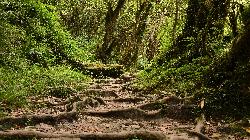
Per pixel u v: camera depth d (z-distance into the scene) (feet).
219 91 34.37
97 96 40.50
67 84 46.16
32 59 49.34
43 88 39.75
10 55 44.14
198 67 41.86
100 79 60.59
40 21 59.62
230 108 33.06
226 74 35.68
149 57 112.68
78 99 36.47
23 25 54.49
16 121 26.86
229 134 28.30
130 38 114.32
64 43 64.03
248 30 34.40
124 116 32.32
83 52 79.25
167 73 44.19
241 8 40.45
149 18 108.17
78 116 30.58
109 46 97.91
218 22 44.47
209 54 42.83
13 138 23.47
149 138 25.13
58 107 34.32
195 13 48.62
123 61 110.52
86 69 66.03
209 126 29.96
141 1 108.99
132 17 116.57
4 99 31.68
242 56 35.29
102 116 32.12
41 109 32.94
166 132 27.73
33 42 52.54
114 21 97.55
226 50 38.88
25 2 58.13
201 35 45.14
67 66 57.82
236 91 34.09
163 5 101.86
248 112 32.55
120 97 40.52
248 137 27.63
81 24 123.85
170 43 53.57
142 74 52.49
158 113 32.63
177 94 38.75
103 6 120.47
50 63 52.49
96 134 25.02
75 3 119.96
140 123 30.58
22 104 32.37
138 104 36.86
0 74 37.24
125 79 61.62
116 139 25.02
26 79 39.93
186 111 32.76
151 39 112.27
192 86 38.24
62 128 27.68
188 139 24.71
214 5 44.73
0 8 53.31
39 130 26.09
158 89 43.21
